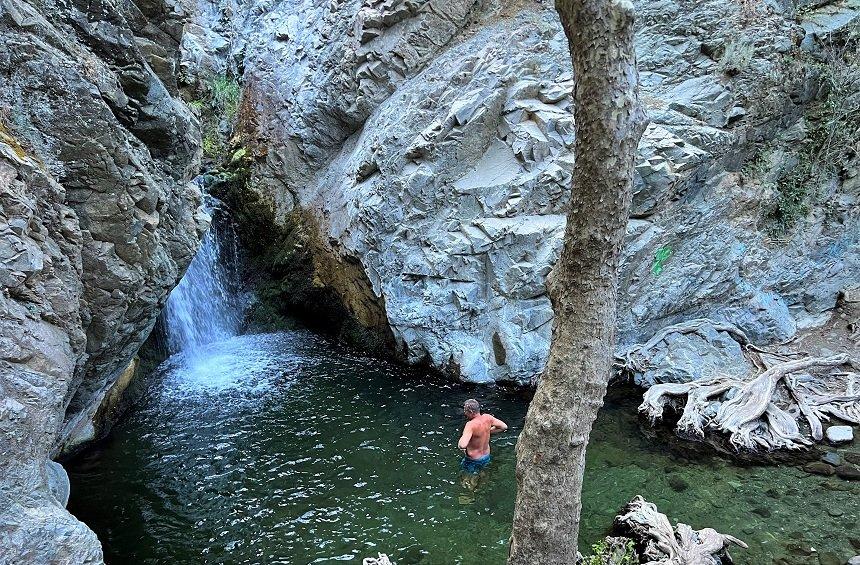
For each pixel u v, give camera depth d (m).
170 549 6.29
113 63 5.69
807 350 10.54
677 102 10.50
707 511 6.88
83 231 5.32
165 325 11.12
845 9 10.87
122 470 7.73
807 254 11.25
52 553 4.12
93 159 5.23
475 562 6.06
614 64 3.37
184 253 7.11
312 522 6.73
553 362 3.92
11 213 4.25
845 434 8.37
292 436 8.59
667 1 10.66
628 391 9.95
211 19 15.27
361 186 11.28
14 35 4.69
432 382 10.38
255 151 13.73
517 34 10.74
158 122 6.20
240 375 10.68
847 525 6.55
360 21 11.52
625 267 10.02
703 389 9.25
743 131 10.52
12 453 4.05
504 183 10.09
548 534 3.97
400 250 10.60
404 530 6.58
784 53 10.34
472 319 10.38
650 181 9.74
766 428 8.55
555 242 9.73
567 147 9.96
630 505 6.69
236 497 7.19
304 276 12.62
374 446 8.33
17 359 4.17
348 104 12.12
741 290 10.91
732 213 10.76
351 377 10.60
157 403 9.55
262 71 14.02
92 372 6.27
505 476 7.60
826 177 11.12
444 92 10.70
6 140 4.55
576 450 3.92
